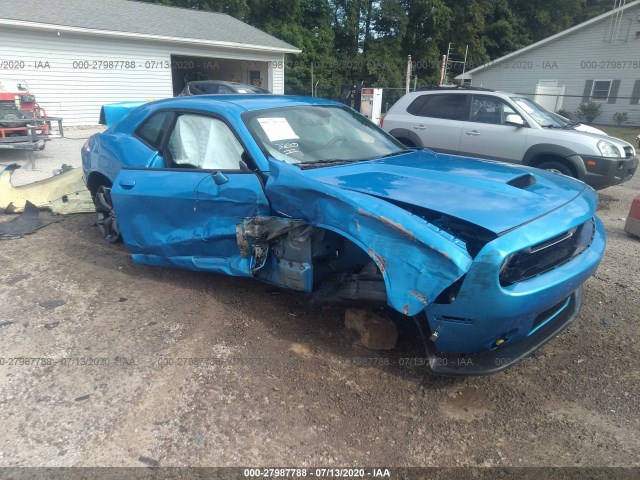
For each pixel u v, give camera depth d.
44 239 5.57
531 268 2.75
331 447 2.56
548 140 7.82
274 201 3.37
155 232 4.11
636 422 2.73
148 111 4.69
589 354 3.38
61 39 16.80
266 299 4.09
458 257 2.48
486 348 2.78
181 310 3.93
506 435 2.65
